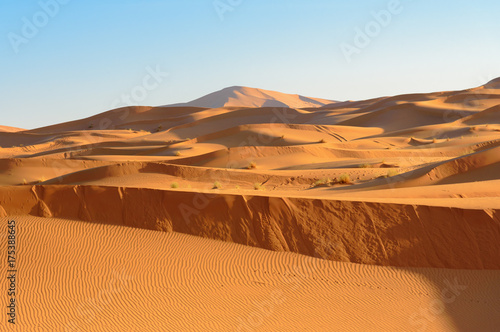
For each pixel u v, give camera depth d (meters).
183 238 15.77
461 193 22.28
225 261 14.71
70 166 57.44
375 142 72.44
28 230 15.34
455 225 15.70
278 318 11.68
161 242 15.42
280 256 15.29
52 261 13.87
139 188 16.91
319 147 57.88
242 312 11.91
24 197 16.72
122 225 16.22
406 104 120.88
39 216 16.42
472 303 13.09
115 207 16.56
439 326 11.71
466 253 15.24
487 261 15.07
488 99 129.88
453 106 124.44
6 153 107.50
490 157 29.86
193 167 40.22
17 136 141.75
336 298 12.97
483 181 25.97
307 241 15.80
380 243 15.63
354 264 15.19
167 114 175.62
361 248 15.58
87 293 12.48
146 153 77.69
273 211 16.22
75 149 98.50
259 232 15.91
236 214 16.20
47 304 11.82
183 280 13.48
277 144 78.00
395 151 57.72
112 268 13.80
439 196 21.89
